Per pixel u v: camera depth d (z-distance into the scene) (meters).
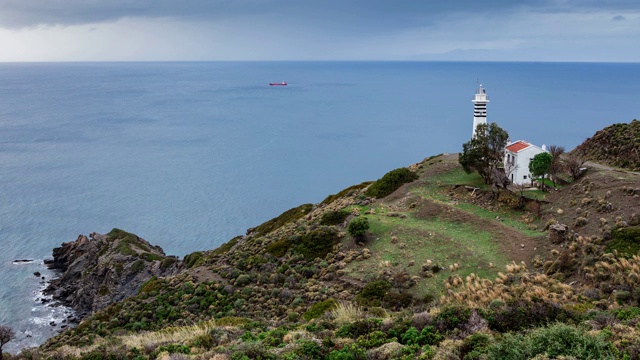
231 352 23.58
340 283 43.78
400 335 23.83
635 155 57.88
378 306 37.34
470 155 57.75
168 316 44.84
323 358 22.53
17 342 64.06
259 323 33.31
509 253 42.44
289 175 181.75
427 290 39.09
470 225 49.12
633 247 36.00
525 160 55.91
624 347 19.20
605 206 43.25
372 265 45.22
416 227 50.50
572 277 36.19
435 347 21.44
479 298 34.09
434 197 57.56
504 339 20.67
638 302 28.83
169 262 75.81
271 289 45.72
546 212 48.03
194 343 27.55
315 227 56.06
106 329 45.03
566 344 19.08
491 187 56.00
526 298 27.56
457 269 41.31
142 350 27.50
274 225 73.75
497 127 57.97
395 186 63.50
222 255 59.97
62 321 70.25
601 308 28.88
